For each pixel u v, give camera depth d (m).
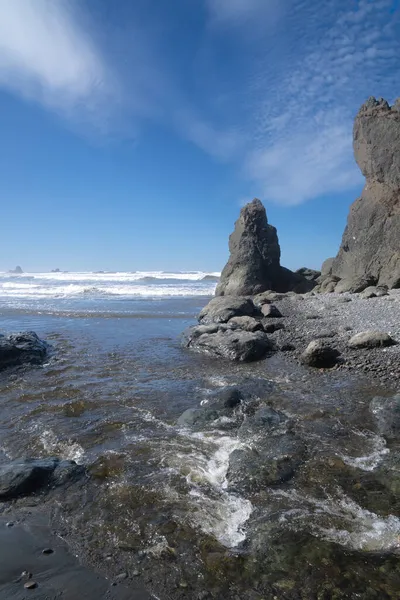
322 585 3.55
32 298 35.25
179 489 5.19
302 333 14.95
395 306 18.55
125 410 8.18
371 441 6.48
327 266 41.19
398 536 4.19
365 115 33.81
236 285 37.44
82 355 13.28
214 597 3.42
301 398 8.52
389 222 30.36
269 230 39.38
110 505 4.84
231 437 6.81
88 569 3.76
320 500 4.88
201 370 11.34
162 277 76.31
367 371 10.29
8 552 3.96
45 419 7.75
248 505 4.82
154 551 4.02
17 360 11.94
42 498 5.03
